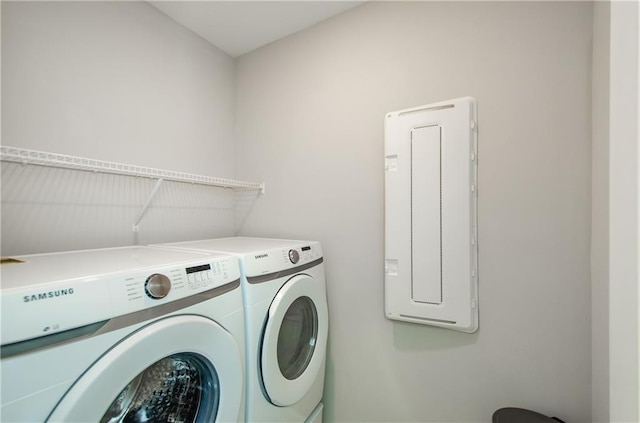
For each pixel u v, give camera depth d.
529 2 1.10
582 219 1.00
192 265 0.83
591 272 0.98
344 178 1.54
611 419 0.66
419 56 1.33
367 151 1.47
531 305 1.09
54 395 0.51
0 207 0.99
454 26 1.25
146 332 0.65
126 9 1.37
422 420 1.30
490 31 1.17
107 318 0.60
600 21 0.89
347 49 1.54
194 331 0.75
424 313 1.26
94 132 1.24
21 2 1.04
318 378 1.38
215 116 1.84
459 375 1.22
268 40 1.81
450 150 1.21
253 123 1.91
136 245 1.40
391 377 1.38
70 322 0.54
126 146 1.36
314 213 1.64
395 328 1.37
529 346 1.09
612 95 0.66
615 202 0.65
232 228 1.97
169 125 1.56
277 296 1.10
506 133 1.14
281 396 1.07
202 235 1.76
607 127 0.81
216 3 1.48
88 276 0.61
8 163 1.01
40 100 1.08
